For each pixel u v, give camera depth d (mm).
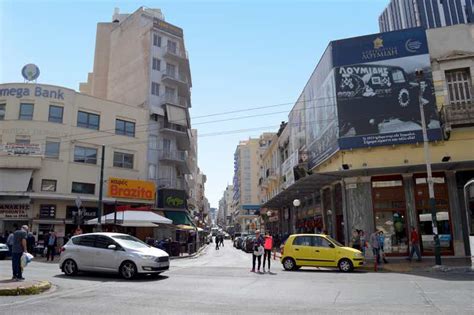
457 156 21781
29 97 33969
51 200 32906
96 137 36844
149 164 41438
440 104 22578
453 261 19094
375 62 23828
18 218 31797
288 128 38844
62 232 32812
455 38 23266
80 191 35031
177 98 45906
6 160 32188
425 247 21766
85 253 14398
